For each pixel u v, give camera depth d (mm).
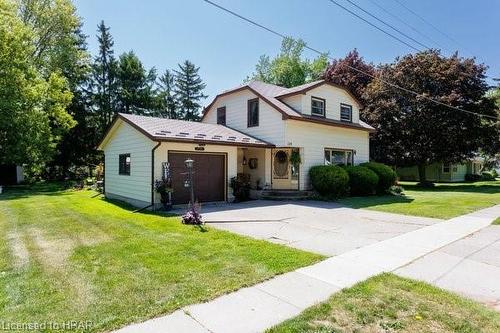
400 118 22203
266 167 15141
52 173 29672
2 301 3676
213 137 12797
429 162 22609
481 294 4039
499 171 42562
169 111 47875
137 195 12398
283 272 4723
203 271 4707
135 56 35844
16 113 20125
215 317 3389
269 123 14922
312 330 3137
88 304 3615
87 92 32531
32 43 24156
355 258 5477
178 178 12023
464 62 21828
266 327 3189
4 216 9758
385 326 3225
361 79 27922
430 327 3211
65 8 25594
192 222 8375
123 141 13758
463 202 13266
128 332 3084
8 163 21297
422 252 5867
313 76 36156
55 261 5152
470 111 21391
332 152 16781
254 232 7523
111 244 6234
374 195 16453
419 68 21781
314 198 14484
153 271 4691
